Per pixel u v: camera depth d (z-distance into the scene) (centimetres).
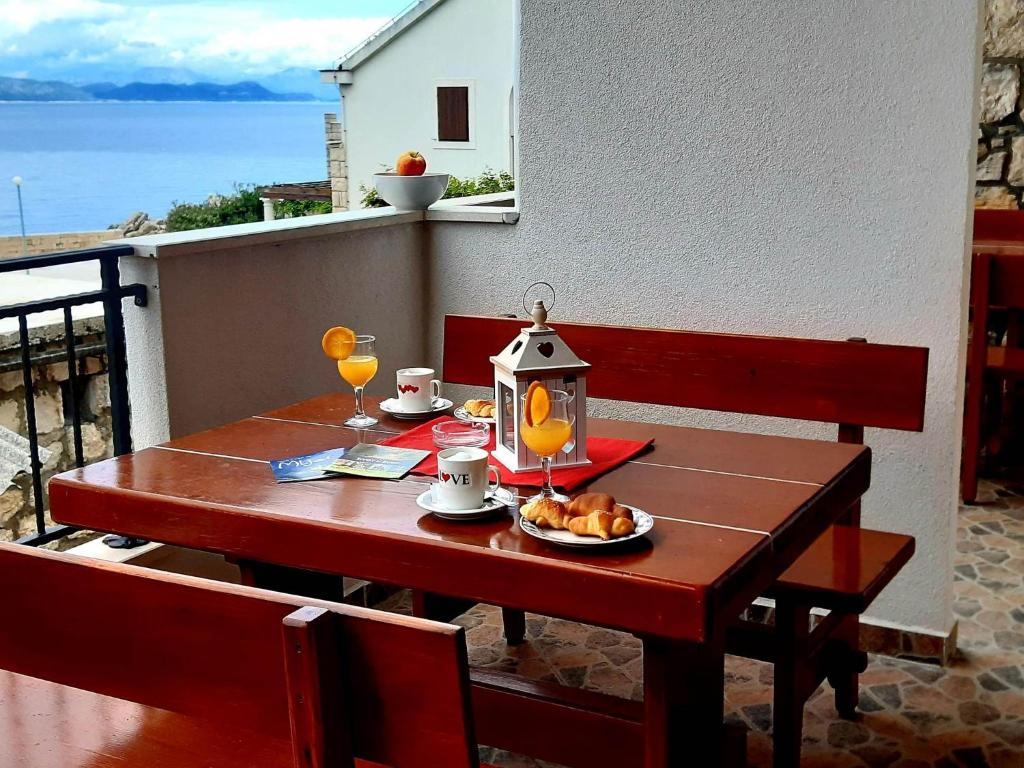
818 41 284
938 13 268
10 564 146
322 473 209
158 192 8462
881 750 256
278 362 316
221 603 130
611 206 326
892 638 302
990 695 281
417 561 174
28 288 742
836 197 289
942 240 278
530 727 218
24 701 175
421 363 375
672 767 188
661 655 183
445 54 1780
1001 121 494
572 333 302
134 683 141
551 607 163
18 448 507
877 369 261
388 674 123
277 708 130
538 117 333
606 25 315
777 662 232
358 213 353
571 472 204
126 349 287
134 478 211
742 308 309
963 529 404
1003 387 474
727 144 302
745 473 205
